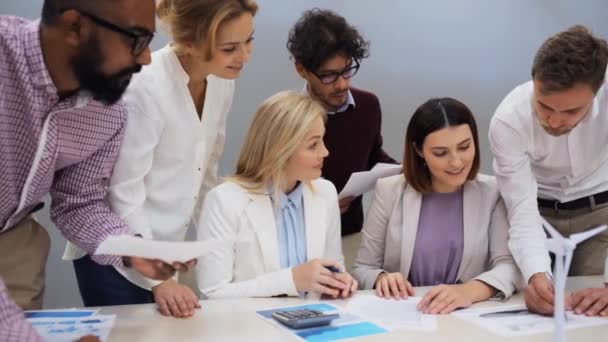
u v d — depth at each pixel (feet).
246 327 4.26
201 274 5.30
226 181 5.60
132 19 3.53
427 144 5.58
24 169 4.10
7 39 3.74
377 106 7.46
